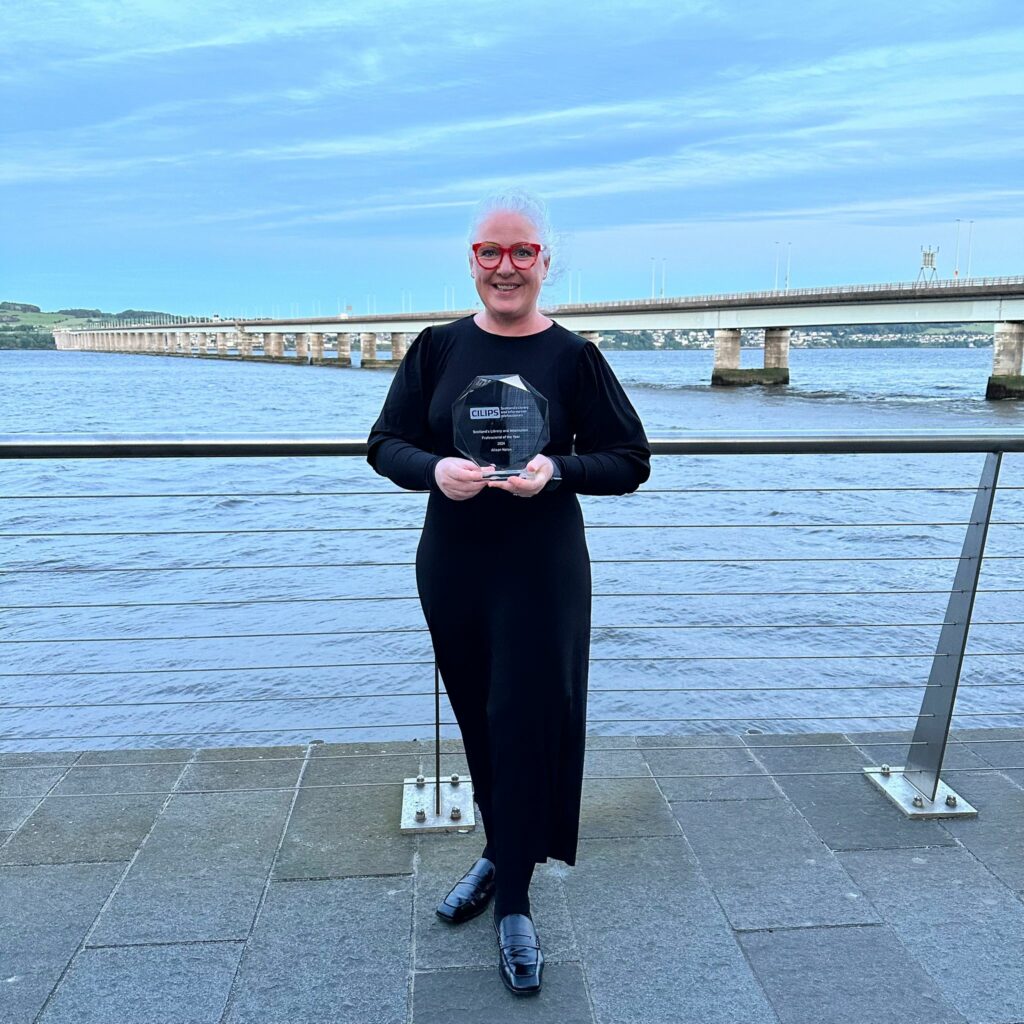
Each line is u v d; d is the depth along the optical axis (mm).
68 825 2365
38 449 2158
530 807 1869
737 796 2539
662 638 8406
